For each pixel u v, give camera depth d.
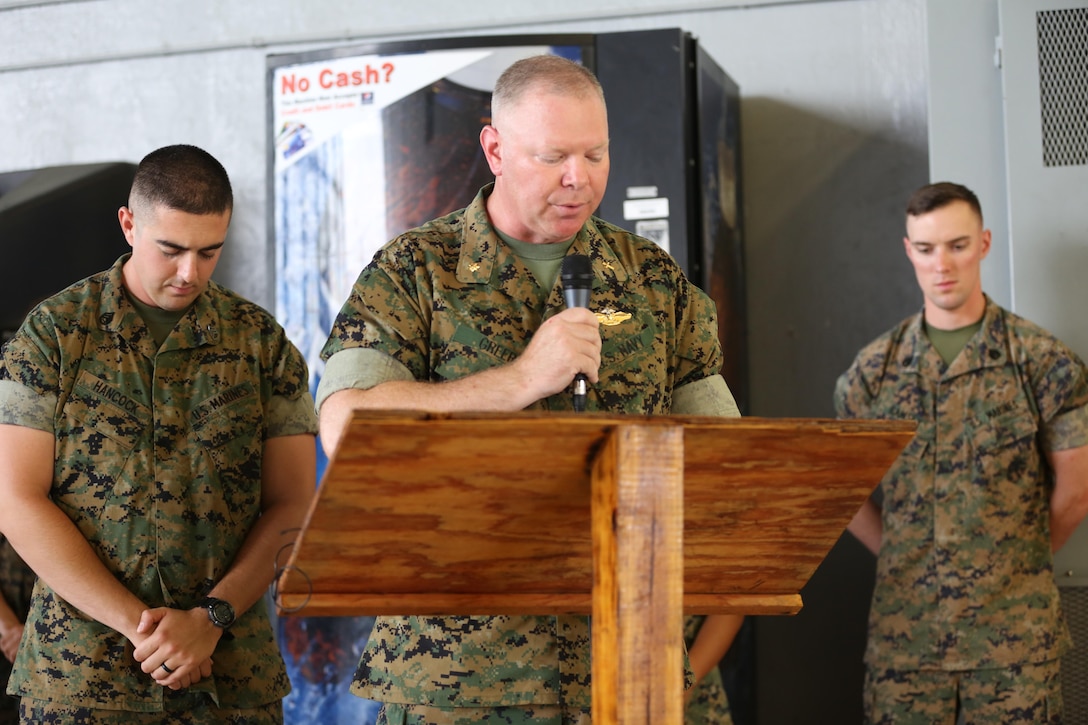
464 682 1.92
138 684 2.41
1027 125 3.61
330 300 3.80
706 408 2.17
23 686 2.42
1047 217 3.59
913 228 3.40
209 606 2.44
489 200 2.20
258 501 2.64
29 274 4.32
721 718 3.23
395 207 3.74
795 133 4.28
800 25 4.28
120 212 2.62
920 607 3.34
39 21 4.86
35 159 4.86
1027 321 3.40
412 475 1.40
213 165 2.54
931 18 3.72
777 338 4.27
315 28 4.61
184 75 4.73
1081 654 3.50
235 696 2.51
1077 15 3.59
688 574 1.69
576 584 1.65
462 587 1.62
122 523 2.46
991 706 3.27
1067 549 3.52
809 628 4.14
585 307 1.88
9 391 2.44
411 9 4.52
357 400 1.88
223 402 2.59
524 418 1.35
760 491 1.55
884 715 3.38
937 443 3.38
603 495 1.41
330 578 1.55
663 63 3.76
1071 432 3.29
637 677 1.36
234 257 4.64
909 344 3.48
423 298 2.06
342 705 3.66
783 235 4.28
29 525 2.37
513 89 2.03
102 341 2.52
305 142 3.84
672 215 3.74
